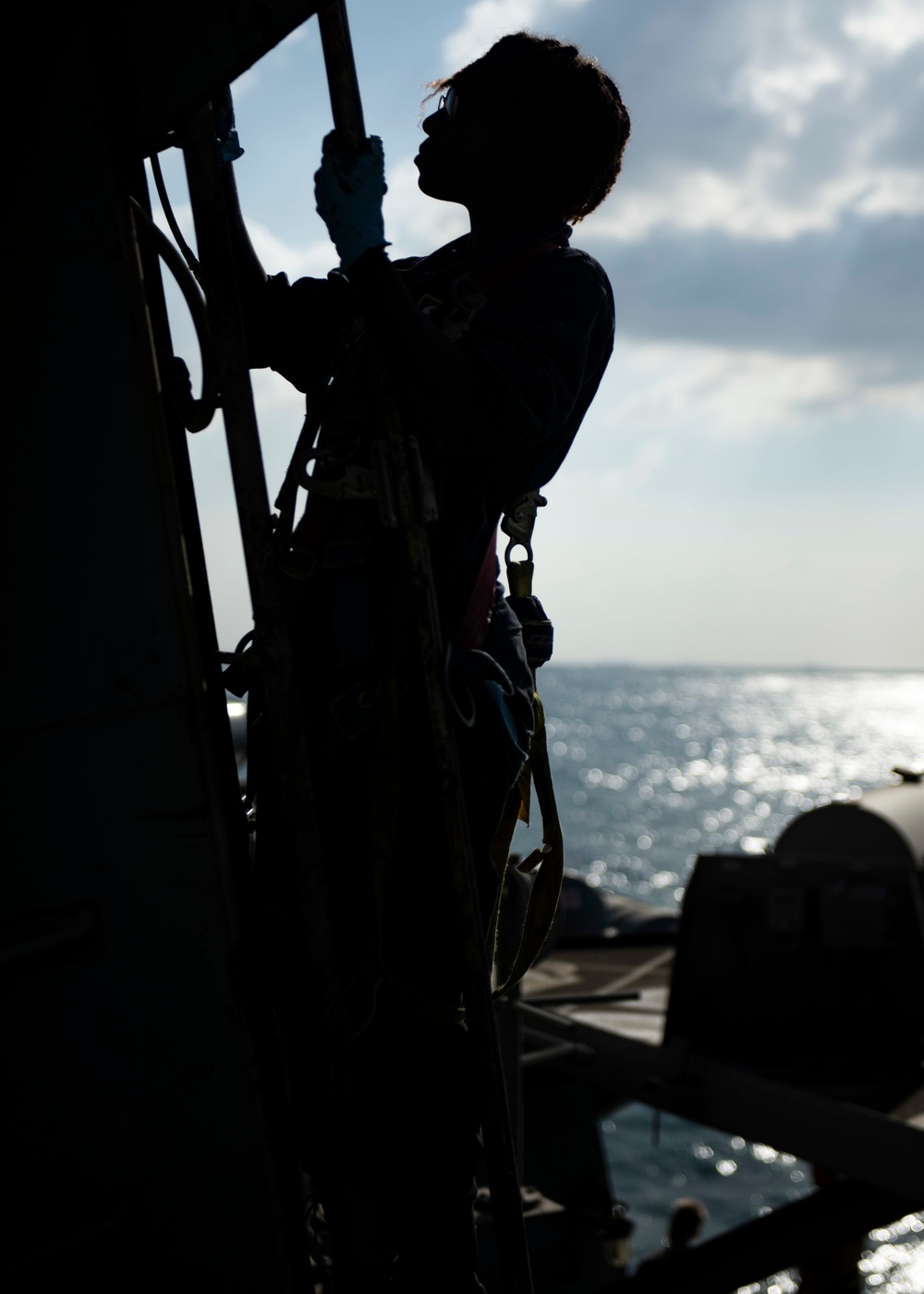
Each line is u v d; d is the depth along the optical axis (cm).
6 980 131
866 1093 500
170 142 147
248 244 182
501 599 164
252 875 144
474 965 138
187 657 135
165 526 134
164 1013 135
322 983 140
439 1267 148
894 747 15988
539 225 161
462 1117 149
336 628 147
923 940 536
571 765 12206
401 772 145
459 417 138
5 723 131
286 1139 140
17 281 132
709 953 561
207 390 143
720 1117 529
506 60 161
